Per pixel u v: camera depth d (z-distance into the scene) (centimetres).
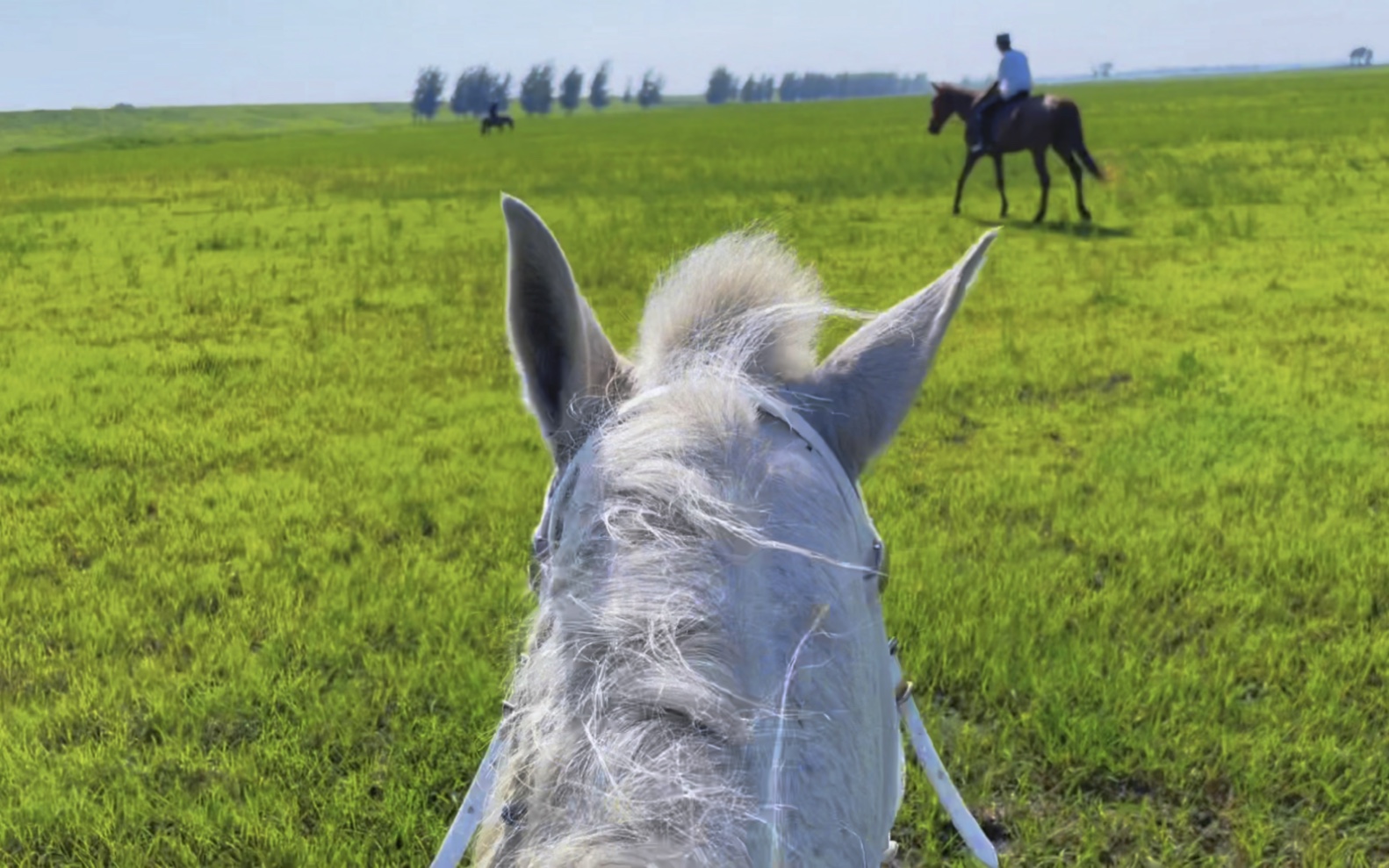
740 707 125
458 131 8356
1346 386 860
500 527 633
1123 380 916
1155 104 6209
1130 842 383
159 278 1469
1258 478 678
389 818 387
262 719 454
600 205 2230
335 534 629
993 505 657
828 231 1709
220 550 619
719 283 186
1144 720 440
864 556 179
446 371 981
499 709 436
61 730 450
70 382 951
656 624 125
